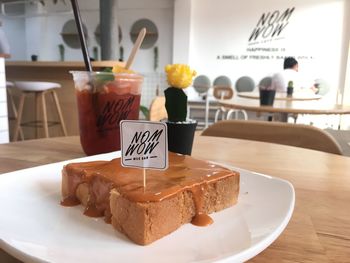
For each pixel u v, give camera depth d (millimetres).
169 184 254
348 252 220
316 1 3086
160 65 3562
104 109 415
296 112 1159
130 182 256
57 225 241
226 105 1366
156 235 226
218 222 255
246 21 3270
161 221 229
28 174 330
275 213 262
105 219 256
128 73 424
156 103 847
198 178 272
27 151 480
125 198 230
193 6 3346
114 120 423
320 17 3100
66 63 1618
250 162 452
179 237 231
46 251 198
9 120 1961
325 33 3111
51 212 264
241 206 283
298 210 291
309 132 605
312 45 3158
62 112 1846
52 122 1857
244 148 540
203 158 466
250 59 3324
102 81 404
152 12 3496
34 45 3756
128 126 275
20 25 3768
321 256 214
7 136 1315
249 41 3299
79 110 432
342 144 1420
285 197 292
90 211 266
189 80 392
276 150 531
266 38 3256
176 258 198
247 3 3240
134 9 3525
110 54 2439
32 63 1665
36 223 241
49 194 300
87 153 444
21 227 231
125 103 424
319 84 3135
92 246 213
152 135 272
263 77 3318
